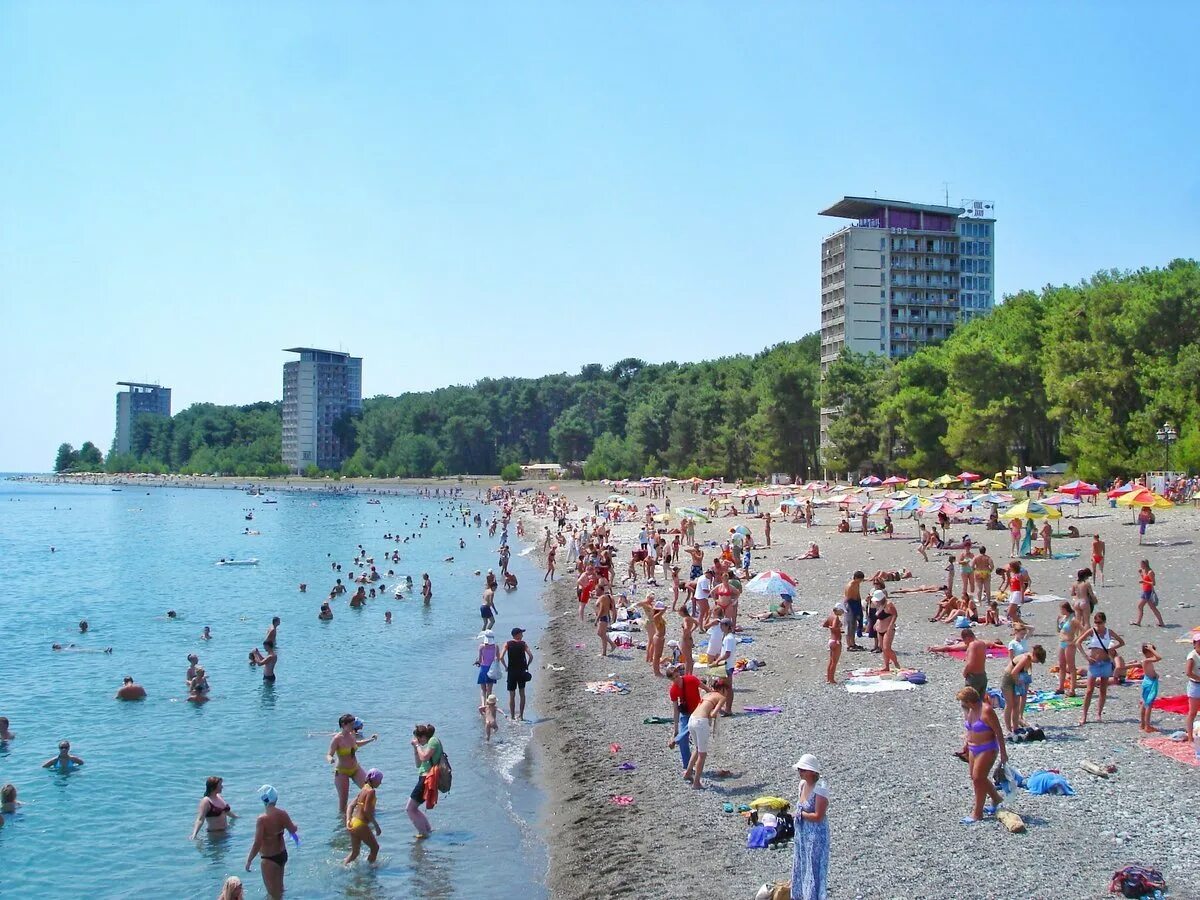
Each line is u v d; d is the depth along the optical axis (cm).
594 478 18750
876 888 1334
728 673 2672
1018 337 8706
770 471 13200
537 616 4562
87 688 3250
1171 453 6281
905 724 2141
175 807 2088
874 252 15712
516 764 2248
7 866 1781
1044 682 2367
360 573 6631
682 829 1680
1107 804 1555
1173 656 2536
